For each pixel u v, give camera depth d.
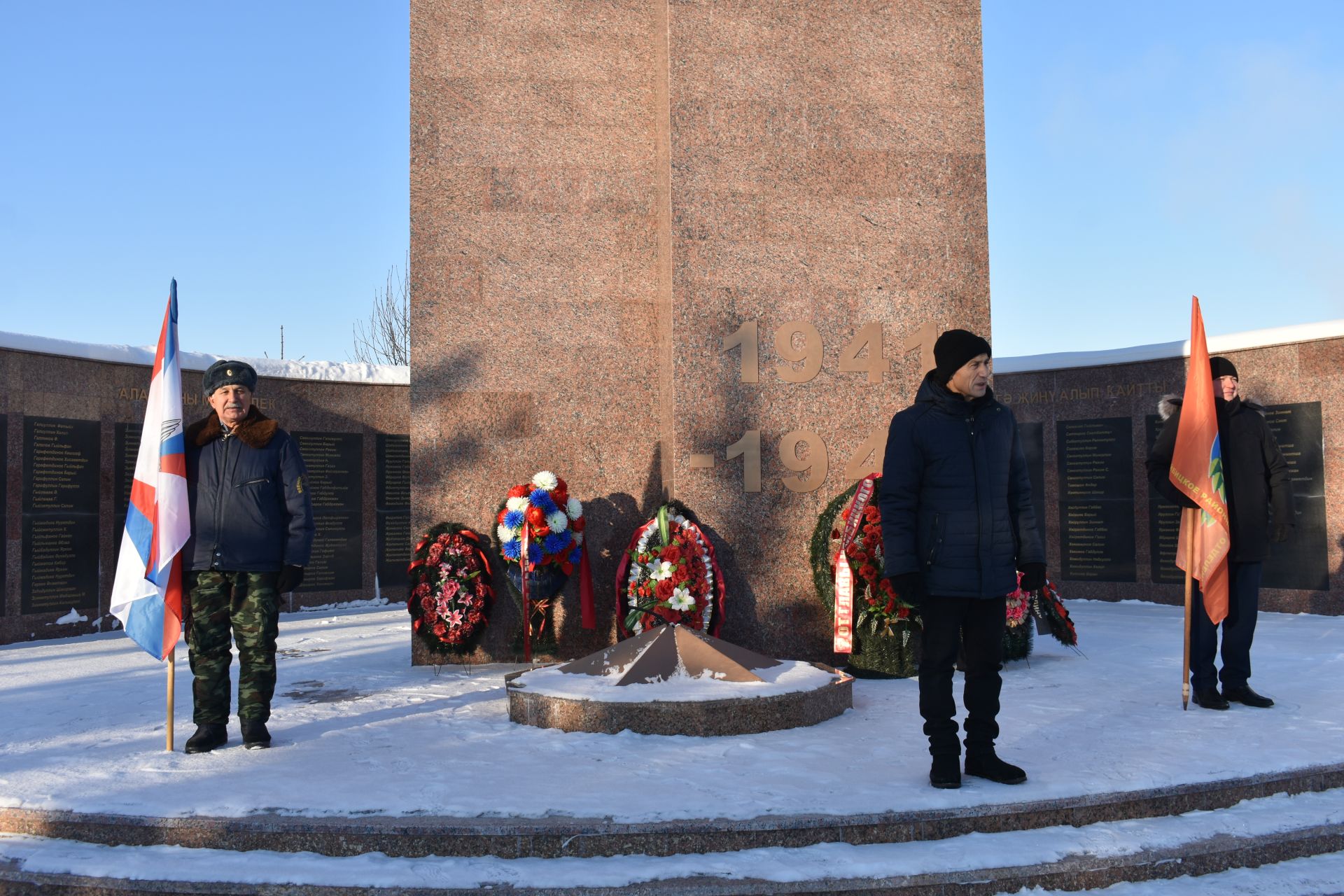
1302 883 3.54
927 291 8.12
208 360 12.21
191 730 5.29
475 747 4.79
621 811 3.69
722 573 7.73
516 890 3.26
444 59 8.31
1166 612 11.16
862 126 8.14
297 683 6.87
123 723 5.52
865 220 8.09
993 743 4.74
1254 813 3.99
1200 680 5.67
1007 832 3.76
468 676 7.24
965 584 4.11
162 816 3.70
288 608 12.65
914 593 4.15
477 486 8.06
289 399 12.94
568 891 3.26
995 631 4.24
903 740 4.89
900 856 3.50
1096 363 12.57
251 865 3.46
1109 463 12.53
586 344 8.26
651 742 4.88
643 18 8.52
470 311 8.18
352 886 3.30
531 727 5.27
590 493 8.18
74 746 4.92
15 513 10.08
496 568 7.93
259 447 5.05
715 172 7.95
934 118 8.25
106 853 3.60
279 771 4.33
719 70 8.02
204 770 4.36
